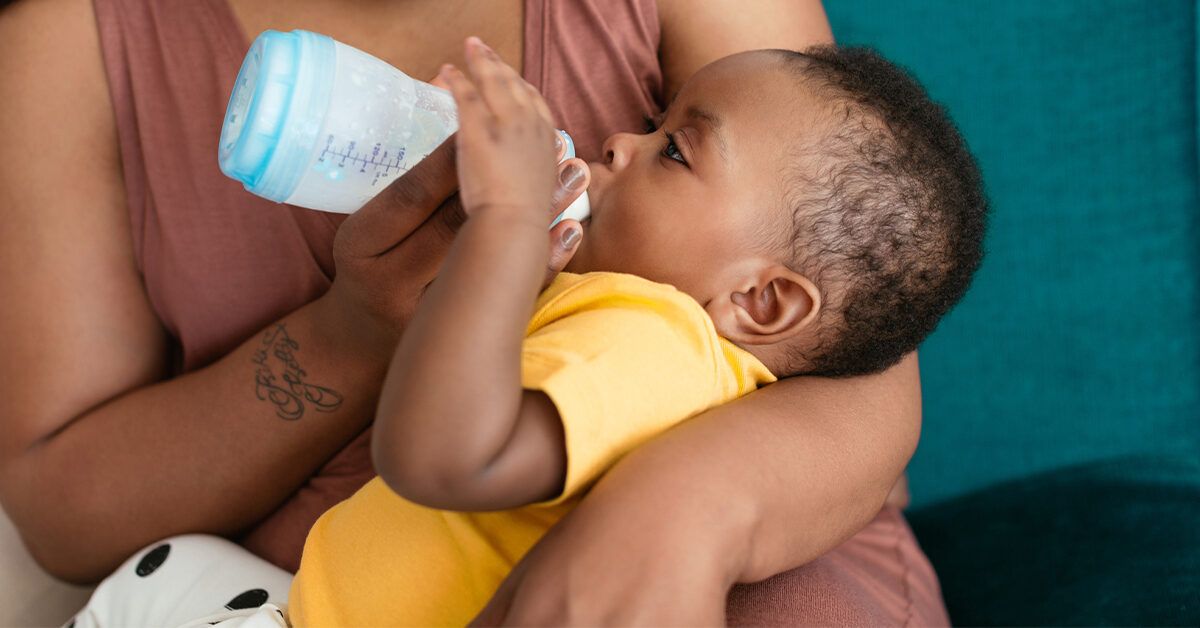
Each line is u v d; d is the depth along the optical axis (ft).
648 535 2.27
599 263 3.28
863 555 3.92
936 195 3.18
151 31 3.63
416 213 2.68
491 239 2.24
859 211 3.09
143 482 3.57
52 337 3.69
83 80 3.67
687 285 3.18
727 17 3.96
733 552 2.38
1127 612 4.15
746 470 2.51
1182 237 4.88
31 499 3.67
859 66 3.32
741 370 3.02
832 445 2.83
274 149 2.67
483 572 2.71
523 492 2.33
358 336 3.29
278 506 3.84
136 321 3.86
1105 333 5.07
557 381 2.34
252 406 3.51
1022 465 5.28
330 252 3.73
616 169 3.32
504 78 2.36
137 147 3.70
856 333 3.21
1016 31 5.02
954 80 5.13
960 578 4.93
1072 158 5.01
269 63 2.65
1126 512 4.67
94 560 3.77
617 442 2.46
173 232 3.68
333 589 2.86
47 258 3.67
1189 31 4.75
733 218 3.12
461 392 2.15
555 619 2.20
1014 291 5.17
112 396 3.81
